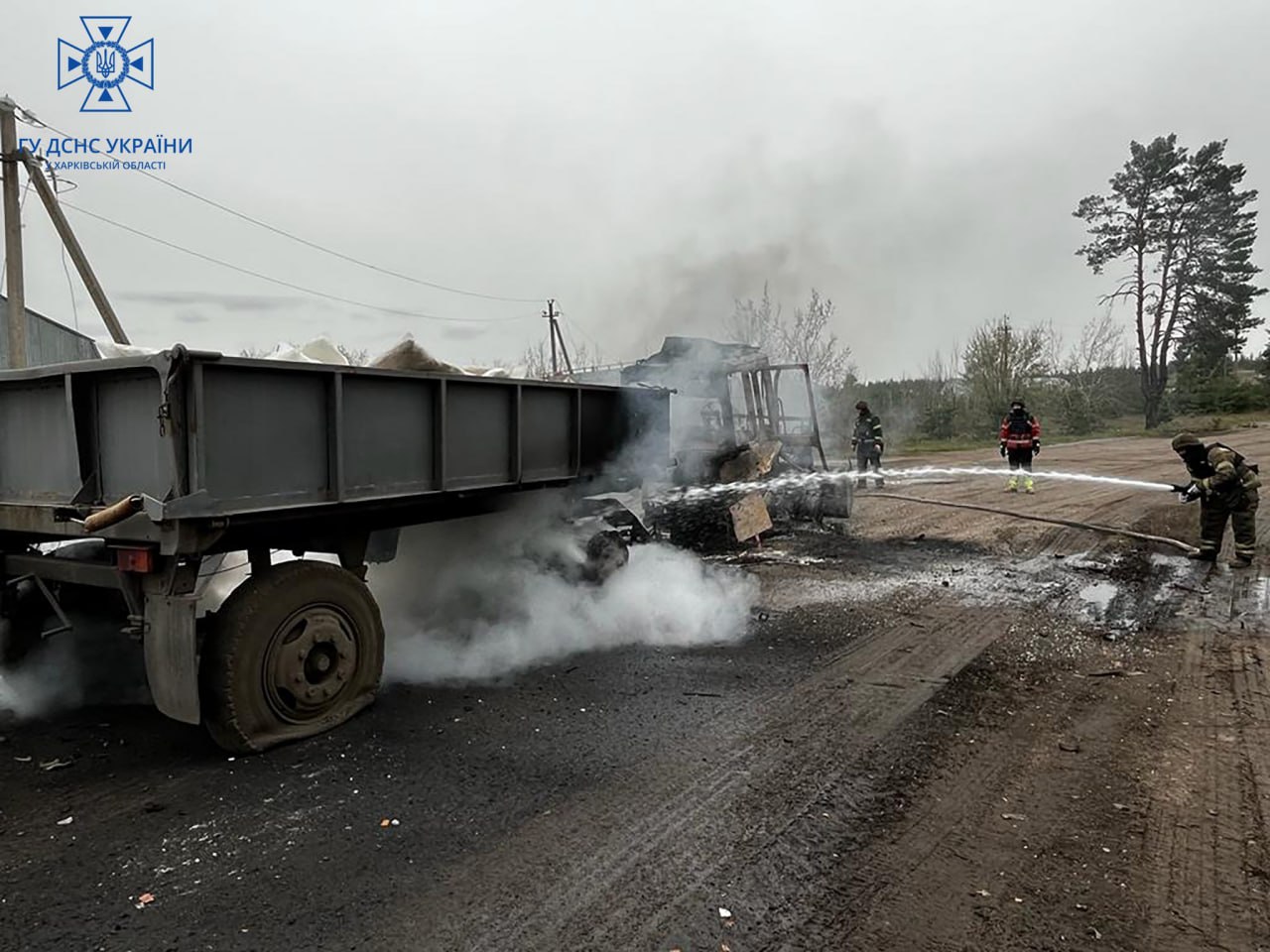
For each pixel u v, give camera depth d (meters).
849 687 4.90
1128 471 18.94
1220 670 5.21
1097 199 47.03
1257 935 2.51
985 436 37.50
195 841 3.08
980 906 2.66
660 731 4.20
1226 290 45.12
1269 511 11.73
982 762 3.82
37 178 15.32
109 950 2.43
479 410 4.96
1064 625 6.35
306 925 2.56
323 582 4.13
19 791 3.50
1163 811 3.33
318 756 3.86
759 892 2.75
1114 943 2.47
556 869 2.89
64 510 3.79
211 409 3.44
